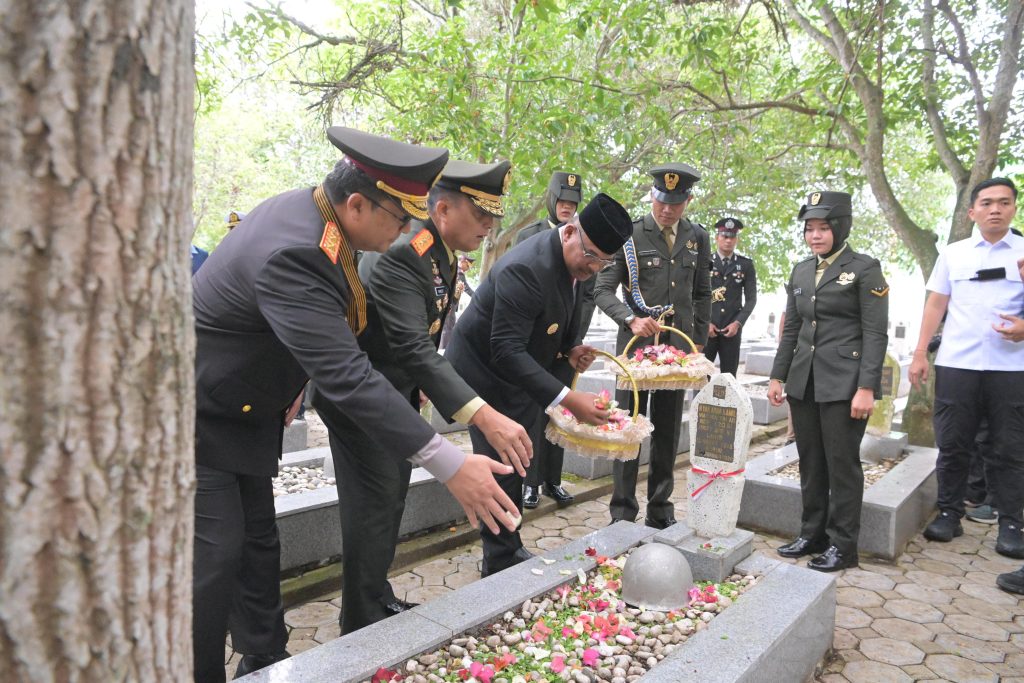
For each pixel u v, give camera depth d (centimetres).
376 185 179
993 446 428
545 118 684
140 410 71
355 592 260
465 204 250
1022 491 418
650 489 420
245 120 1531
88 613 70
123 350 69
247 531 242
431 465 170
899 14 670
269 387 193
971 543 443
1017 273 409
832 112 734
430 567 385
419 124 723
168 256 73
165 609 77
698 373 340
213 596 192
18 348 64
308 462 466
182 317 76
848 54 684
